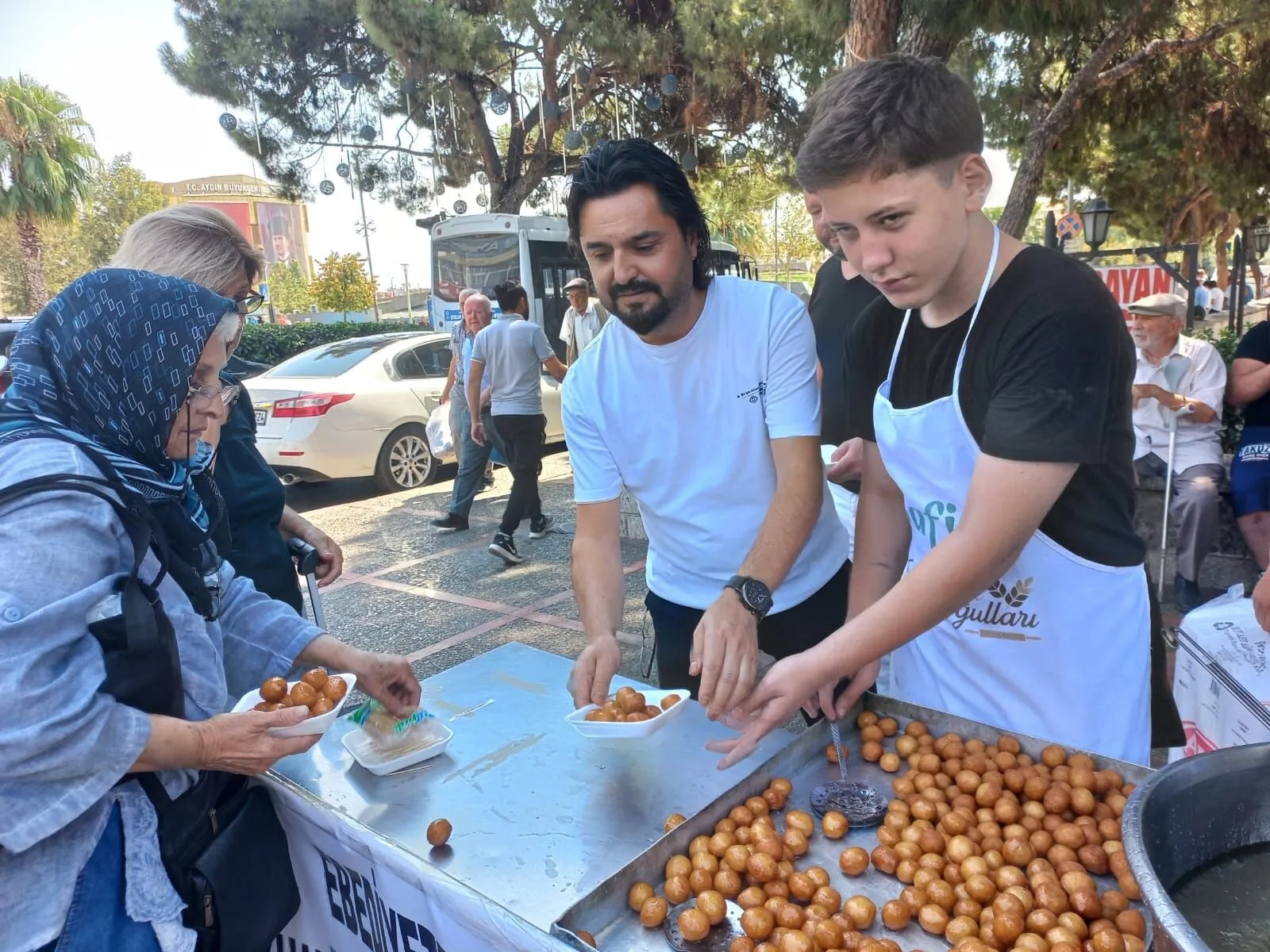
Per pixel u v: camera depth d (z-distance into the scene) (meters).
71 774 1.07
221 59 12.53
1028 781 1.26
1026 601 1.44
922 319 1.45
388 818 1.32
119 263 1.65
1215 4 6.79
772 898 1.10
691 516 1.86
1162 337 3.77
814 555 1.97
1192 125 8.55
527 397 5.19
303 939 1.53
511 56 12.72
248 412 2.12
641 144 1.56
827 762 1.44
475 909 1.08
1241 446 3.64
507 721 1.62
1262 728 1.67
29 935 1.10
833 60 9.44
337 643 1.61
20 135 20.55
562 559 5.20
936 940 1.05
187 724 1.18
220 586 1.59
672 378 1.76
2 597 1.01
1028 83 7.15
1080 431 1.20
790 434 1.71
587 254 1.60
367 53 13.13
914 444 1.46
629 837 1.25
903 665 1.71
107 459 1.17
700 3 10.84
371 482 7.98
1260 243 10.95
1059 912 1.04
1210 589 3.94
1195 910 0.87
